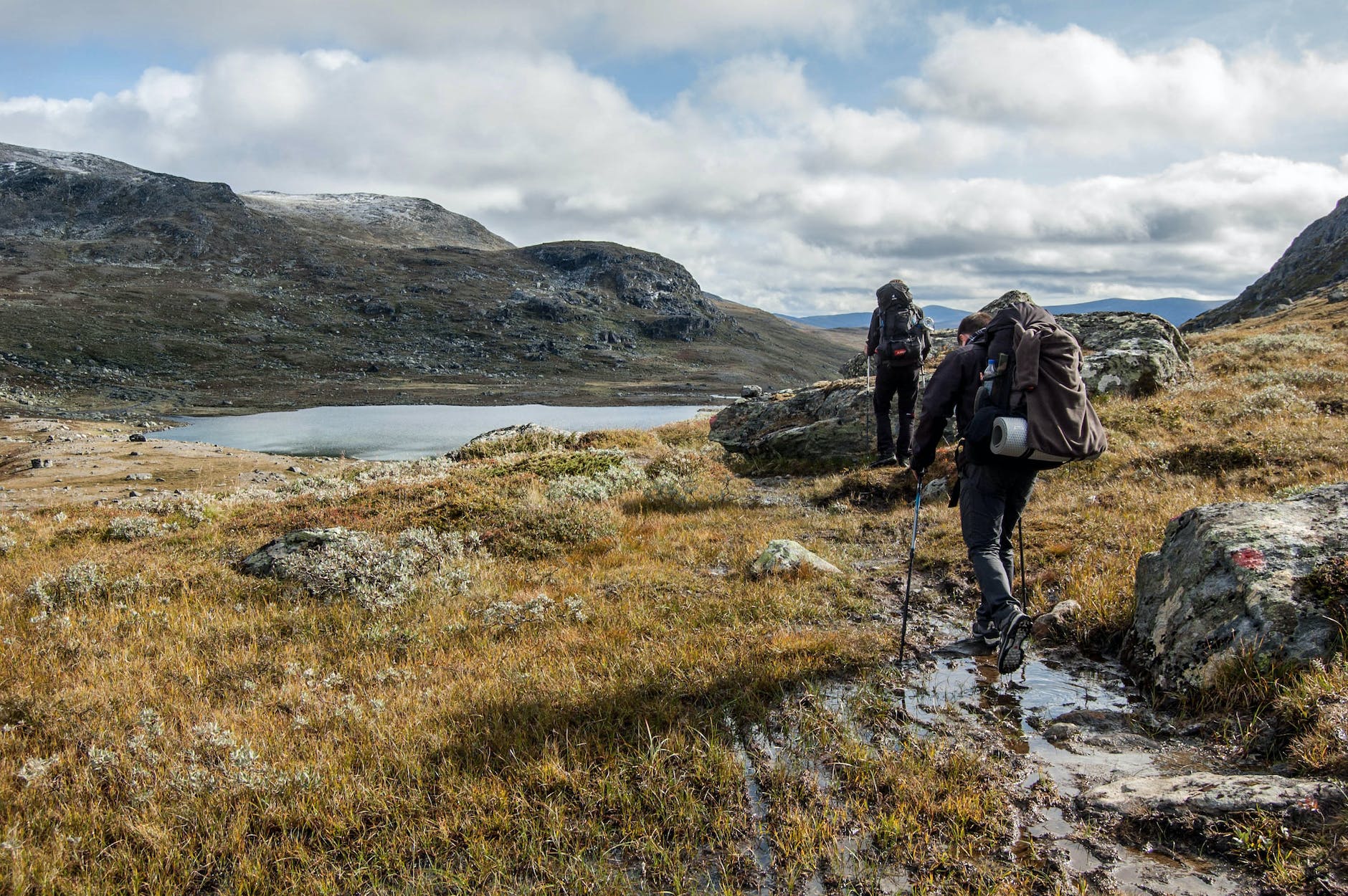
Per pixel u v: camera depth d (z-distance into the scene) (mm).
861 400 16422
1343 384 15500
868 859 3482
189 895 3635
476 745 4660
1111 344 18609
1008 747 4457
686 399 173500
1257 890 2957
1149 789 3693
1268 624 4590
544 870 3559
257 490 18906
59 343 173375
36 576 8781
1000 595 5059
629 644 6461
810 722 4789
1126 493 9914
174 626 7281
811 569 8383
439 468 17562
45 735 5066
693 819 3787
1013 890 3113
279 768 4555
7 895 3479
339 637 7199
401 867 3658
